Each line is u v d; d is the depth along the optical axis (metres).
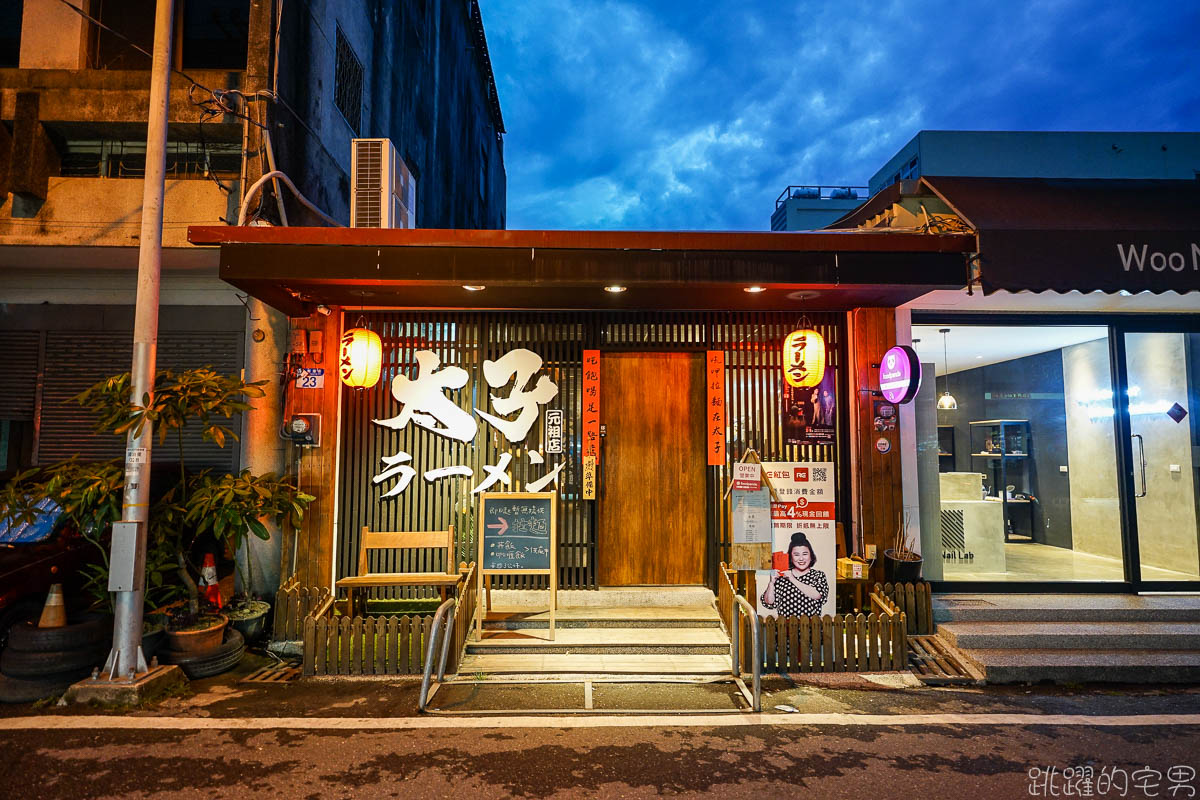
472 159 20.06
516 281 5.93
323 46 8.98
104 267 8.13
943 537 8.23
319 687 5.61
